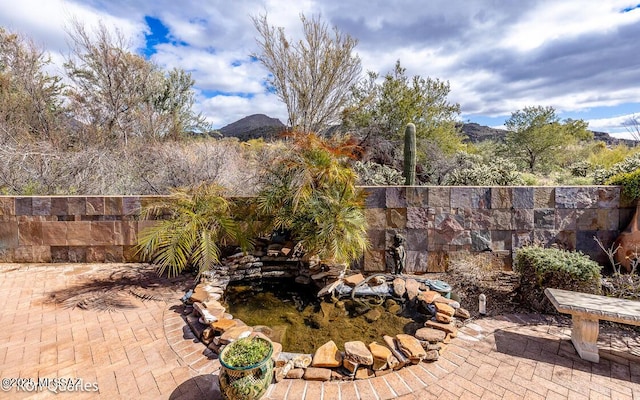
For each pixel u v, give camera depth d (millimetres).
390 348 2510
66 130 8703
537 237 4383
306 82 8430
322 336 2898
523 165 12312
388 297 3660
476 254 4438
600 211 4285
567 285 3205
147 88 10109
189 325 2934
